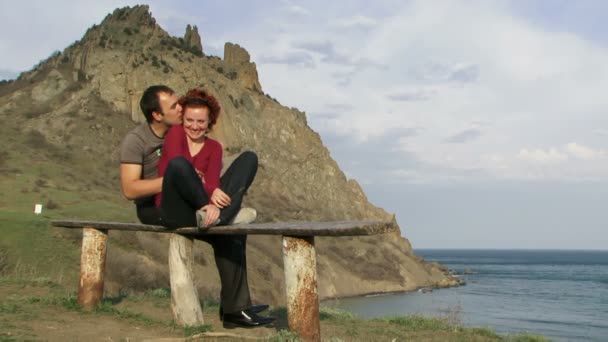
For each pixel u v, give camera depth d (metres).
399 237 95.75
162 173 5.31
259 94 103.44
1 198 48.38
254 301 39.34
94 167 70.38
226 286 5.25
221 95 88.38
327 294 62.28
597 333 42.38
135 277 29.16
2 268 23.88
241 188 5.10
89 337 5.31
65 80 87.19
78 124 77.50
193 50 101.38
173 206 5.02
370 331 7.79
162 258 37.25
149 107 5.61
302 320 4.49
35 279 9.13
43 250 32.06
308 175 91.38
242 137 86.62
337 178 96.50
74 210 47.78
